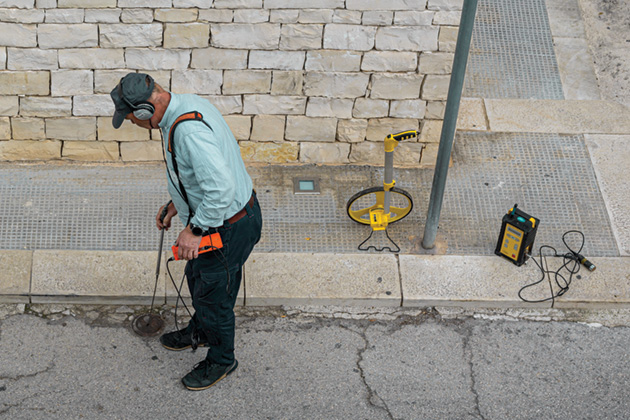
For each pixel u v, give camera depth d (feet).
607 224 17.16
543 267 16.06
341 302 15.34
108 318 14.75
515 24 22.40
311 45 16.20
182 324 14.75
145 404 13.14
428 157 18.33
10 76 16.28
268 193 17.46
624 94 20.68
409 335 14.85
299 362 14.14
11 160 17.74
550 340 14.88
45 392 13.17
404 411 13.32
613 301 15.49
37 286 14.94
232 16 15.69
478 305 15.49
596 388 13.93
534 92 20.54
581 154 18.80
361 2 15.62
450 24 15.96
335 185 17.84
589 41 22.17
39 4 15.31
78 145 17.61
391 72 16.70
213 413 13.07
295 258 15.96
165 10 15.53
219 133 10.83
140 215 16.70
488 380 13.98
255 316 15.05
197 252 11.27
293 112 17.33
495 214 17.30
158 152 17.89
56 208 16.63
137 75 10.49
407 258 16.12
